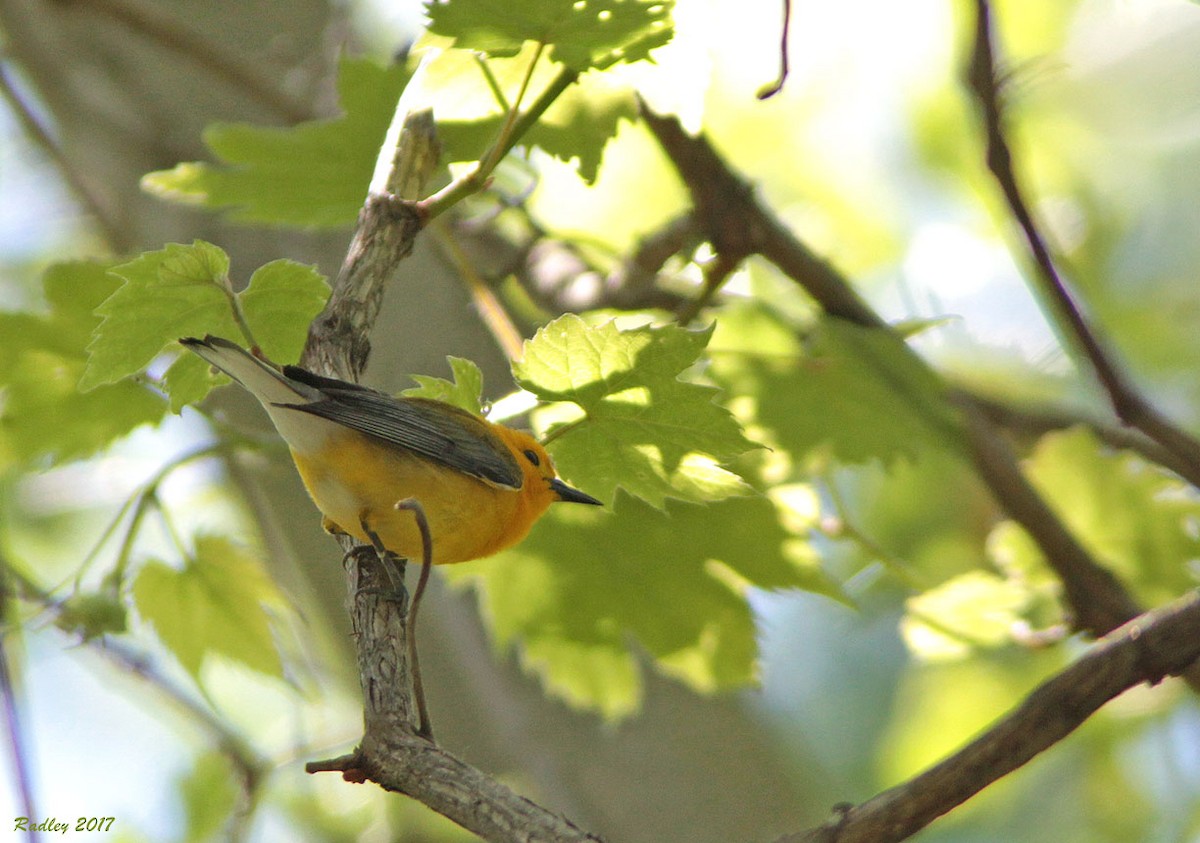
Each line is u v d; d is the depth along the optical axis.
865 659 20.12
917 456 10.84
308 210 10.34
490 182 7.74
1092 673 5.98
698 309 10.77
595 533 10.66
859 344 11.03
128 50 13.14
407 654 6.78
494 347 11.31
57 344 9.30
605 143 8.16
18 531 17.72
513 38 6.99
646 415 7.02
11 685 8.46
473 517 7.91
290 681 9.29
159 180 10.16
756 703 15.23
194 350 6.82
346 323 7.22
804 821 11.75
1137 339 17.62
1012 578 11.76
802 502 11.06
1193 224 18.45
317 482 7.56
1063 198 18.47
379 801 13.09
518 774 11.30
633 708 11.20
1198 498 11.82
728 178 10.77
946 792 5.83
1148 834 14.52
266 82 12.54
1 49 13.45
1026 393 15.01
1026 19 17.97
